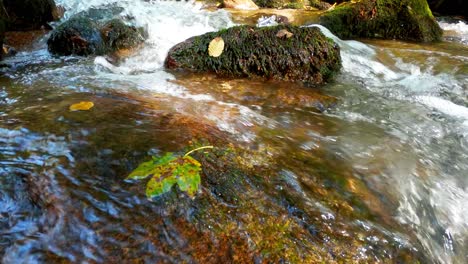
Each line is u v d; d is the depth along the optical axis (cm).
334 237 166
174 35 571
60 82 344
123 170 183
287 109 336
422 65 513
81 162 187
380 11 681
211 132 239
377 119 336
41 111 249
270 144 240
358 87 420
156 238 148
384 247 168
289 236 160
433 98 405
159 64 456
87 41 472
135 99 292
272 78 414
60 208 157
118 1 771
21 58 453
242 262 145
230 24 668
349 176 217
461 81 455
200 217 161
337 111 348
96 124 229
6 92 305
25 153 193
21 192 164
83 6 713
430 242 190
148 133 222
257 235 158
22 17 568
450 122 344
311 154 237
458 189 239
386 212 195
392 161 250
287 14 742
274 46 419
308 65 421
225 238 153
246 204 173
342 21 686
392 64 524
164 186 164
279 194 184
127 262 137
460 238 205
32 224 148
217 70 418
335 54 440
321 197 191
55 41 474
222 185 182
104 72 405
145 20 601
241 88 377
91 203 160
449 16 1008
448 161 272
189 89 356
